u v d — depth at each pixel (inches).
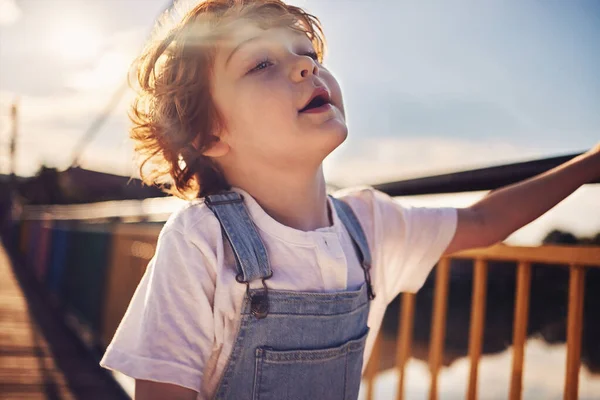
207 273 40.2
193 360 38.0
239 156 44.9
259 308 40.4
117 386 128.0
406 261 51.0
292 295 41.5
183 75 45.8
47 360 156.9
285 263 42.7
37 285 330.3
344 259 44.6
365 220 50.9
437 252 50.5
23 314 235.6
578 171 48.6
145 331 38.2
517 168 49.3
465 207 52.4
